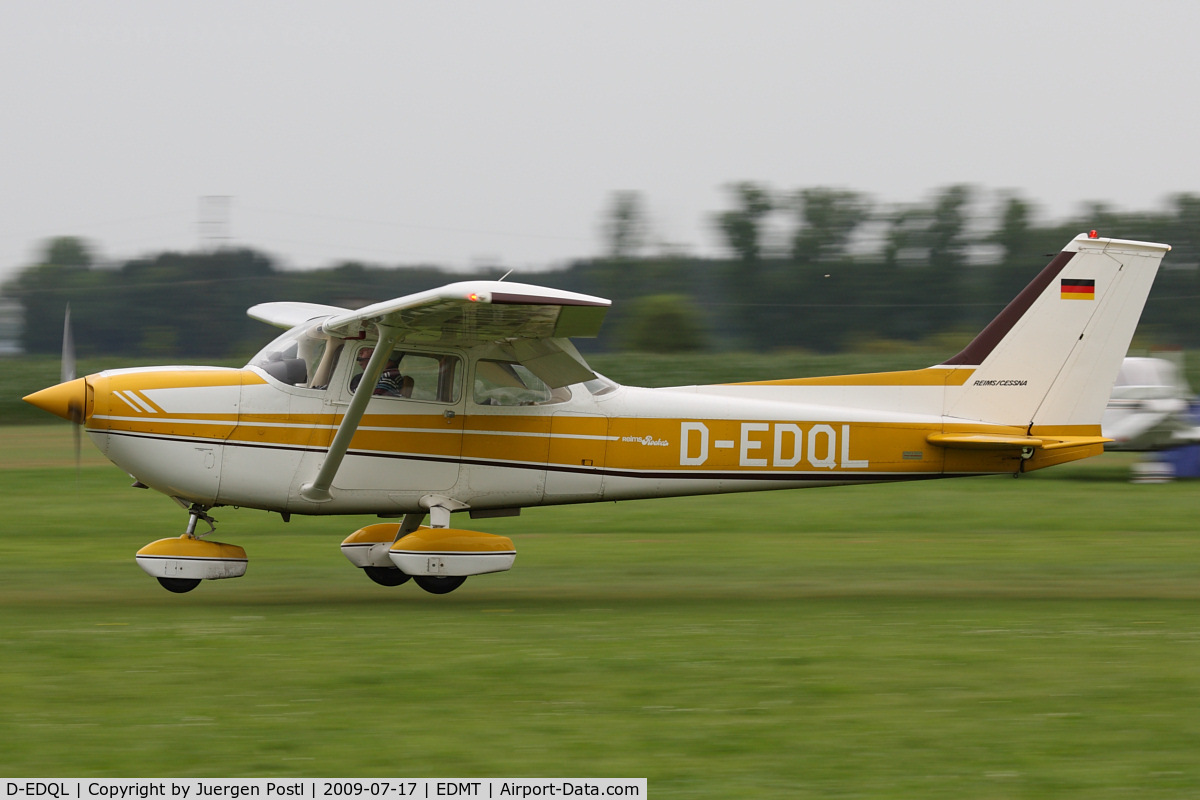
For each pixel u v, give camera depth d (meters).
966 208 151.12
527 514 44.59
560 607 26.39
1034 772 14.91
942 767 15.06
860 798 14.02
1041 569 32.66
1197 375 94.56
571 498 28.12
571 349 26.12
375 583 29.62
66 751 15.34
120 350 155.50
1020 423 30.02
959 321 150.38
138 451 25.39
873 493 51.31
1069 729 16.62
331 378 26.27
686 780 14.55
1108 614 25.72
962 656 20.95
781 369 106.25
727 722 16.83
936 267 151.75
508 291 21.97
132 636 21.94
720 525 42.09
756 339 153.50
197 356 155.12
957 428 29.66
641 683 18.84
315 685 18.47
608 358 107.75
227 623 23.47
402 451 26.55
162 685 18.36
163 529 39.16
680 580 30.72
